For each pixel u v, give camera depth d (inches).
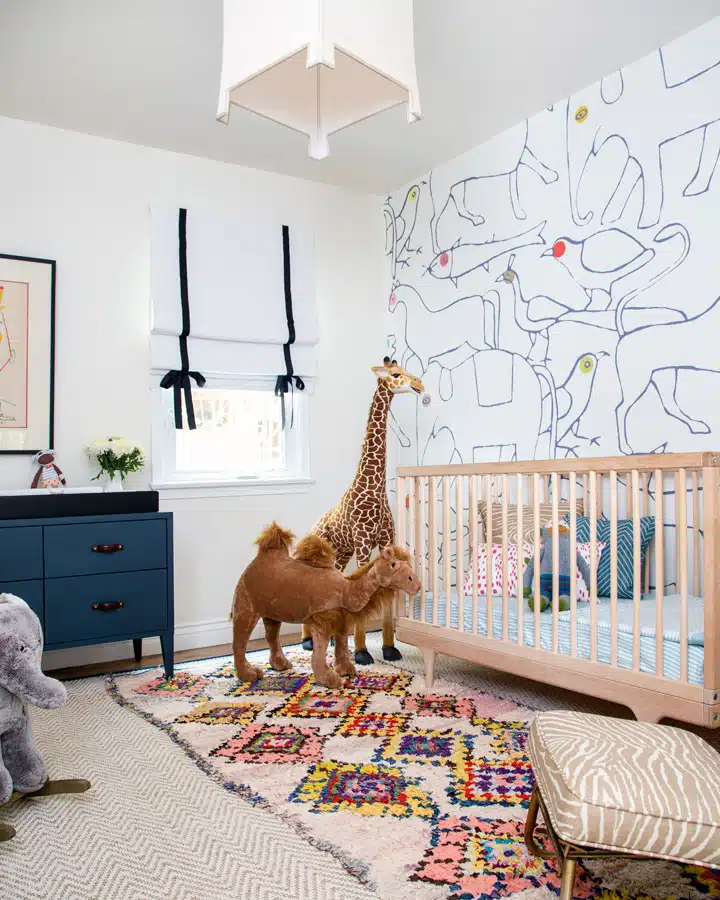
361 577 108.3
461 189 147.9
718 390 103.5
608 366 119.3
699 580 105.3
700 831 46.1
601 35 106.1
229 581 146.7
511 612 101.0
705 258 105.2
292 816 69.2
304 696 106.0
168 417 142.9
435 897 55.9
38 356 127.6
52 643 108.7
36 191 129.2
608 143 118.6
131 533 115.3
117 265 136.6
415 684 111.7
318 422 159.5
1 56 107.3
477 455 145.0
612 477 82.4
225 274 145.7
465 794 73.3
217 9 95.7
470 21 101.0
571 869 48.8
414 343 161.5
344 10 65.9
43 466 124.4
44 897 56.6
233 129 132.7
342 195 164.4
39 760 72.9
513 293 136.6
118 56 107.6
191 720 96.5
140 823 68.3
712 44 103.5
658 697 77.2
